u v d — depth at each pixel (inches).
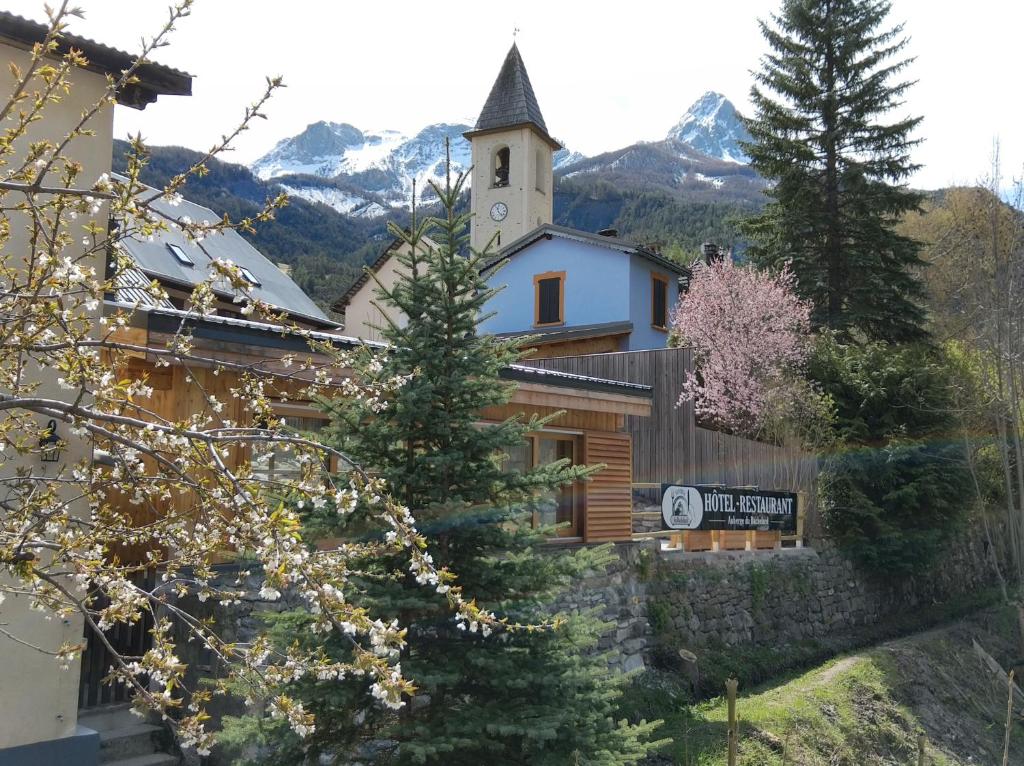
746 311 843.4
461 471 258.5
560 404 477.7
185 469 166.7
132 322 293.7
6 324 149.9
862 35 1034.1
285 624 254.7
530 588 259.6
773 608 607.5
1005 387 861.8
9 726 252.8
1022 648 752.3
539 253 1083.3
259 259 1034.1
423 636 261.9
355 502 159.0
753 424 793.6
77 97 281.4
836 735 452.1
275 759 240.4
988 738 553.9
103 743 287.7
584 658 273.4
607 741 255.0
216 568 314.7
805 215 1017.5
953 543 885.2
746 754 398.9
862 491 751.7
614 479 520.4
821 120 1050.7
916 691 565.9
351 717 248.4
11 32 262.2
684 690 475.8
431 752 222.4
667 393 788.6
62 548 146.7
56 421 256.7
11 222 253.1
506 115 1622.8
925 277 1151.0
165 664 137.3
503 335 1034.7
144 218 147.1
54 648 261.1
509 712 244.8
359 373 252.7
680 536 566.6
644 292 1051.9
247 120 154.9
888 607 763.4
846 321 976.3
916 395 789.2
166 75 295.7
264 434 159.6
